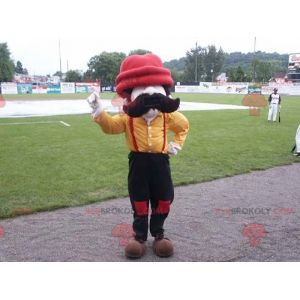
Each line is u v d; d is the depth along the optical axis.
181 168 6.54
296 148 8.12
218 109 20.92
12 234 3.75
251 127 12.50
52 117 15.88
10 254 3.31
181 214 4.37
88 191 5.16
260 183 5.76
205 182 5.80
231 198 5.00
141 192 3.21
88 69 53.03
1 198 4.83
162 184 3.21
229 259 3.26
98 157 7.39
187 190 5.37
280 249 3.45
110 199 4.91
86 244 3.54
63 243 3.55
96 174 6.07
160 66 3.08
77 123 13.55
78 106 23.16
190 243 3.57
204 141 9.45
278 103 14.14
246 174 6.32
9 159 7.16
